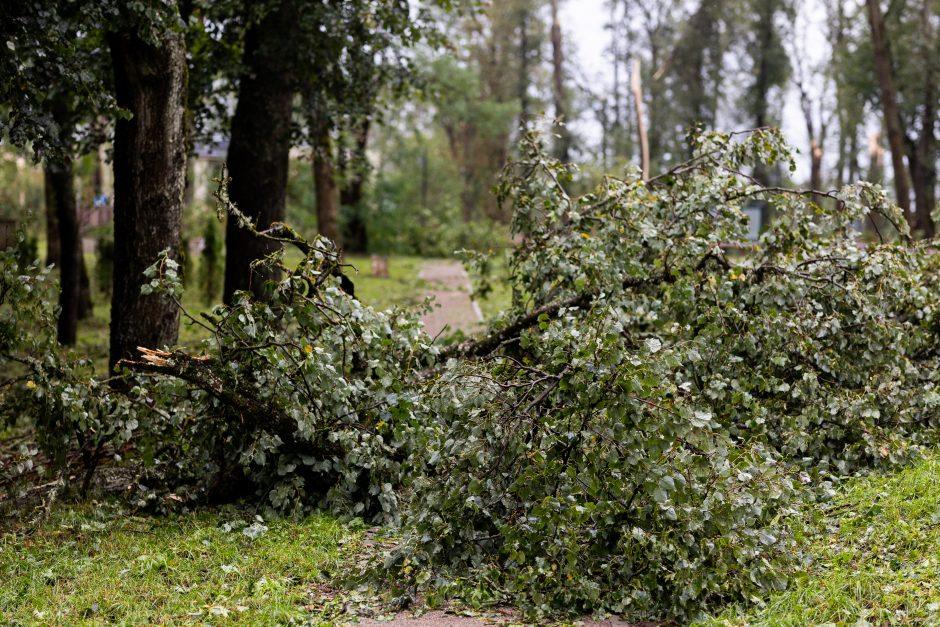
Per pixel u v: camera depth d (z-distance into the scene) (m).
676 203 9.34
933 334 8.78
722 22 54.44
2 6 8.16
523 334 6.58
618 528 5.50
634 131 57.94
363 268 33.16
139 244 9.49
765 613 4.82
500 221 44.22
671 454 5.54
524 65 61.09
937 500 5.87
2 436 10.06
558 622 5.14
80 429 7.20
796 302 8.05
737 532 5.20
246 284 13.69
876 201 8.80
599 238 8.95
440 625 5.11
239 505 7.32
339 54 14.70
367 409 7.18
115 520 6.95
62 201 16.14
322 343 7.32
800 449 7.24
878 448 7.04
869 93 43.59
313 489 7.42
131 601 5.30
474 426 5.89
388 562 5.57
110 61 14.06
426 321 17.92
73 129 14.16
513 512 5.77
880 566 5.21
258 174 13.74
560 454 5.84
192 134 16.08
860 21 44.28
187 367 6.96
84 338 17.72
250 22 13.99
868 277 8.09
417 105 53.12
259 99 13.83
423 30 16.30
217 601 5.34
